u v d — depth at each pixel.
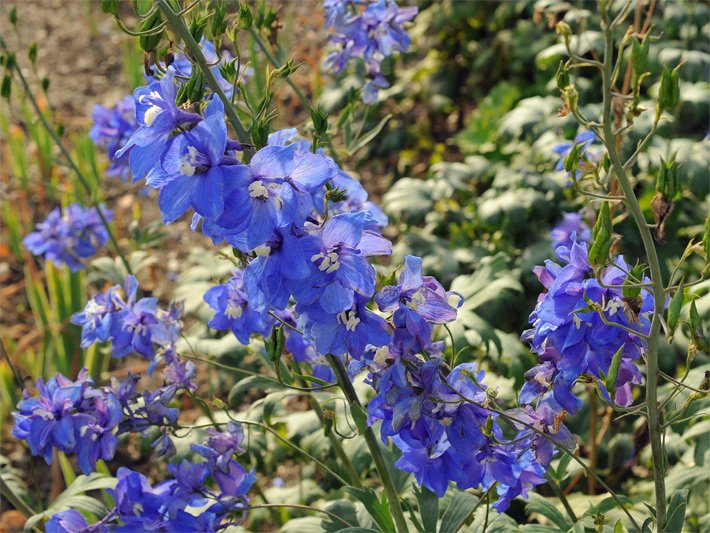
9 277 1.72
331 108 1.73
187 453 0.99
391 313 0.70
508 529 0.82
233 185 0.63
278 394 0.90
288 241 0.64
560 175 1.35
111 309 0.85
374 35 1.02
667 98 0.62
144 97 0.64
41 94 2.18
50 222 1.34
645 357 0.69
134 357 1.51
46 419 0.79
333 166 0.64
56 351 1.40
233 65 0.71
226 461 0.77
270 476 1.27
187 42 0.68
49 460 0.81
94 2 2.52
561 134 1.41
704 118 1.57
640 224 0.64
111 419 0.79
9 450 1.37
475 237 1.45
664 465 0.76
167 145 0.63
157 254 1.75
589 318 0.67
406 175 1.84
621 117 0.98
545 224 1.37
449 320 0.68
